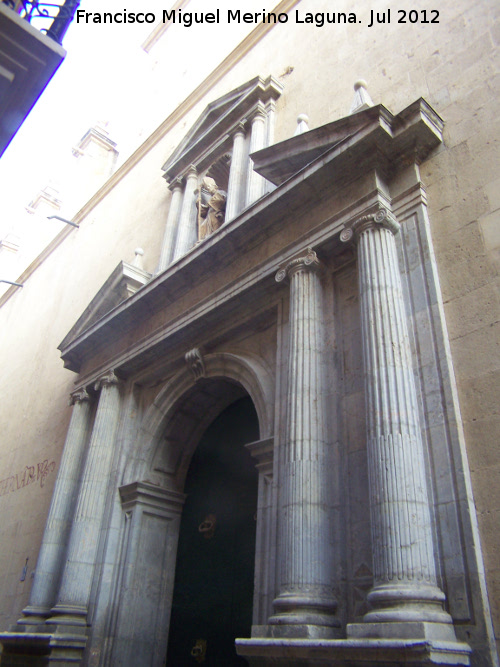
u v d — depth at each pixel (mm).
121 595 8719
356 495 5980
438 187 6875
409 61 8555
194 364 9391
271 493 6957
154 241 13766
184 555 9812
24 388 16844
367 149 7184
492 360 5512
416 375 5891
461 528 4953
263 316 8570
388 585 4770
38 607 9617
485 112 6867
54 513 10438
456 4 8203
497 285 5805
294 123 10602
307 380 6668
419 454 5359
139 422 10398
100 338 11641
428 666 4160
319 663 4891
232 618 8641
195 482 10461
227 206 10734
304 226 7949
